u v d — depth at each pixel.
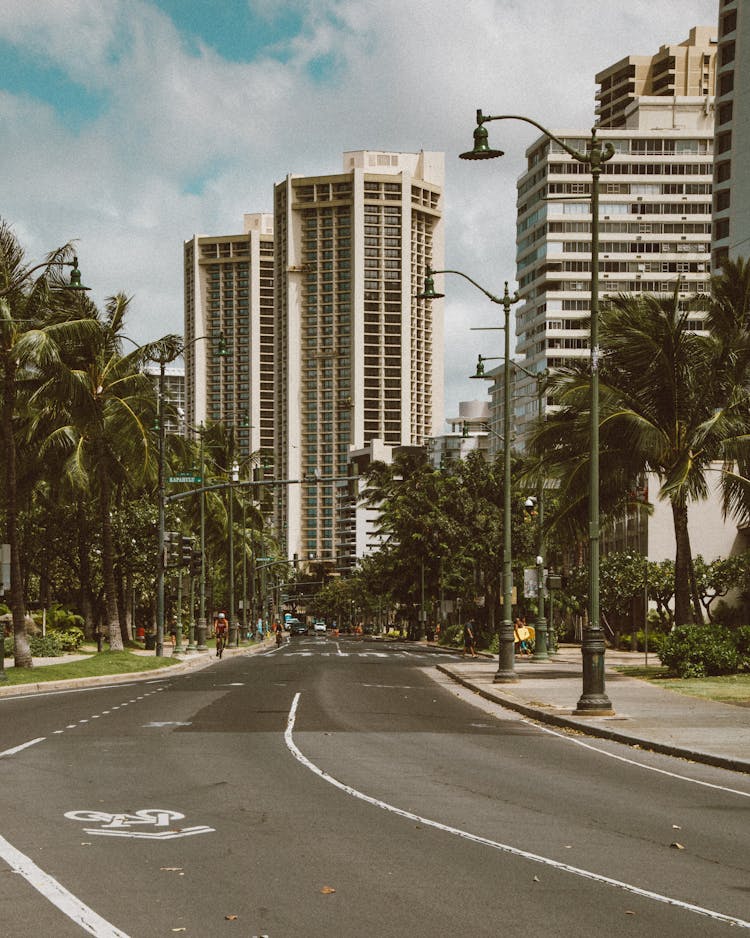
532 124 23.50
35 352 35.84
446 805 12.20
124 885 8.38
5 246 37.81
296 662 51.59
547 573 50.47
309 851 9.66
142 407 46.34
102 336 44.44
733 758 15.87
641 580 67.19
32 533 62.06
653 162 147.38
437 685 34.25
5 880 8.52
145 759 16.02
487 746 18.22
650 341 35.81
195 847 9.80
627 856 9.62
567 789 13.61
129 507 61.84
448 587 71.94
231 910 7.65
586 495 37.09
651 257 147.38
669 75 164.75
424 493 83.12
